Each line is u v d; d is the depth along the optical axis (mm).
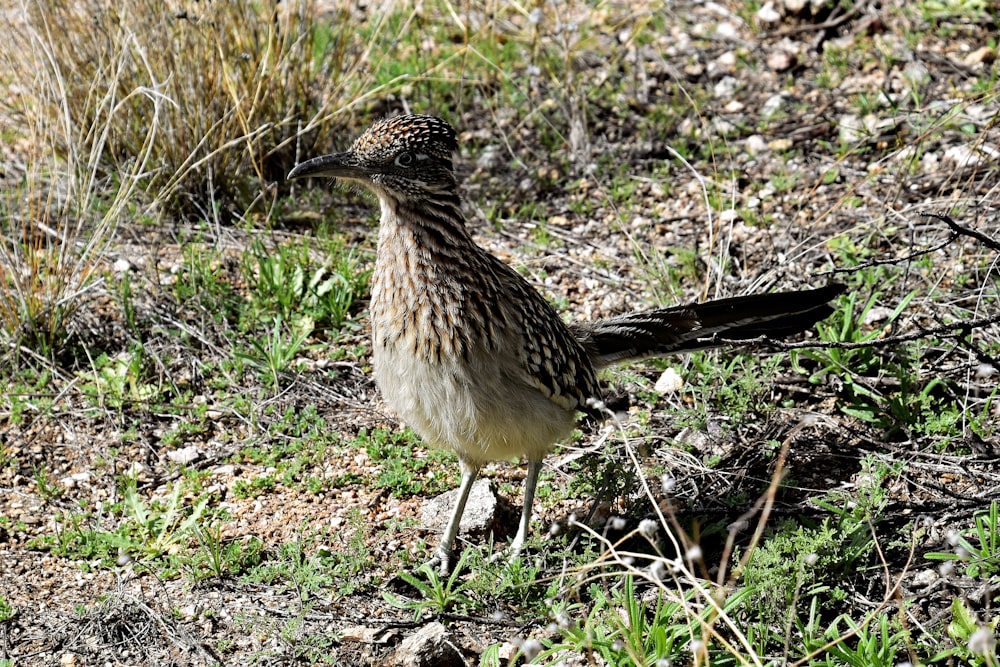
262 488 9648
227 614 8336
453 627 8273
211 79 13000
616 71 14906
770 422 9891
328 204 13414
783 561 7992
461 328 8180
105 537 8852
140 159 13023
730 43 15258
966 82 13719
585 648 7570
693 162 13508
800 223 12242
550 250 12523
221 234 12789
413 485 9641
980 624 7461
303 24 13617
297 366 11062
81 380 10805
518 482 9883
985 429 9516
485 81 14805
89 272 11367
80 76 13055
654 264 11898
